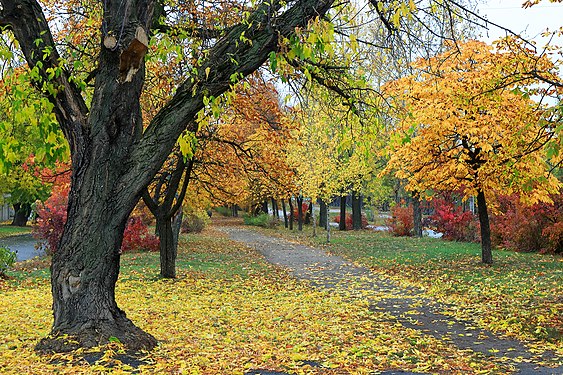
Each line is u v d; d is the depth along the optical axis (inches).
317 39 186.9
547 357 241.0
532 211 716.7
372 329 307.4
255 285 520.7
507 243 779.4
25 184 1385.3
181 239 1154.0
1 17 221.6
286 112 491.8
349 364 216.7
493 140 486.9
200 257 788.6
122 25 212.4
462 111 525.3
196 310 358.9
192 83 230.4
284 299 429.7
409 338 282.7
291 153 1015.6
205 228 1612.9
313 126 953.5
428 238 1097.4
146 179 228.5
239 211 2603.3
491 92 382.6
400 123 295.1
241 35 215.6
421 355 239.6
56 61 227.0
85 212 223.1
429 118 508.4
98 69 231.9
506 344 272.1
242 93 447.2
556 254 684.1
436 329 313.9
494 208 647.1
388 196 1595.7
